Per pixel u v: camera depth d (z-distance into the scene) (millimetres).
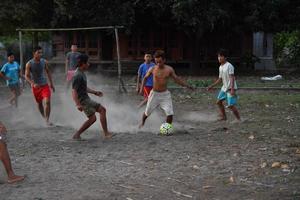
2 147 8758
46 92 14641
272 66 37719
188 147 11422
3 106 18969
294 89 23703
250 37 35156
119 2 30688
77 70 12266
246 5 30328
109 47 35406
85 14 30609
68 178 9039
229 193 8039
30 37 41875
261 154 10656
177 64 35406
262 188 8281
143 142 12047
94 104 12359
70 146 11742
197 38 33094
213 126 14367
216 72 33812
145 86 16312
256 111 17375
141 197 7898
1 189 8453
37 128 14203
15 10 29766
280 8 30625
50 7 32062
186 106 19000
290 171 9289
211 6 28656
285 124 14594
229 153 10789
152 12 31281
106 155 10758
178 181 8750
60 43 35625
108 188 8391
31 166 9953
